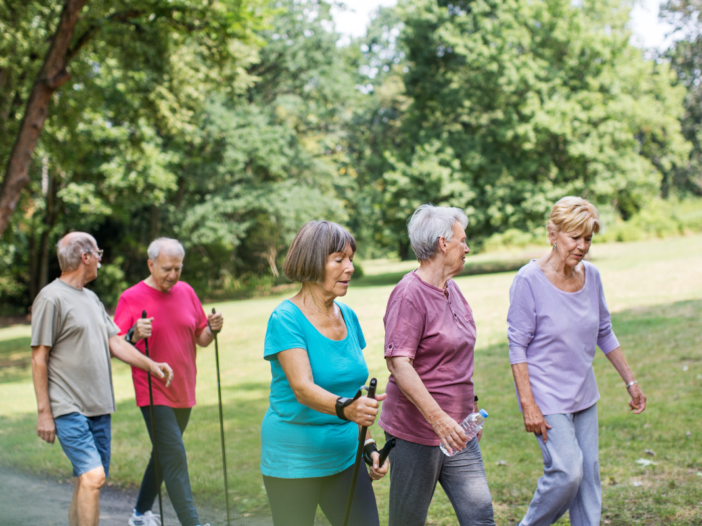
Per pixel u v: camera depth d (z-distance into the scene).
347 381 2.38
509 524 3.44
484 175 26.78
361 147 33.06
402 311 2.54
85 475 3.19
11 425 7.34
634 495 3.67
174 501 3.55
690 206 36.22
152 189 21.77
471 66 25.84
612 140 24.61
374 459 2.41
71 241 3.43
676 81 35.25
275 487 2.34
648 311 10.41
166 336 3.72
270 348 2.28
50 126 13.25
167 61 12.44
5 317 28.34
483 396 6.64
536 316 2.93
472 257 30.22
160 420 3.63
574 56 24.38
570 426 2.87
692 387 5.95
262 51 27.00
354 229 35.06
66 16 9.93
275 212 27.23
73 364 3.33
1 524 3.99
